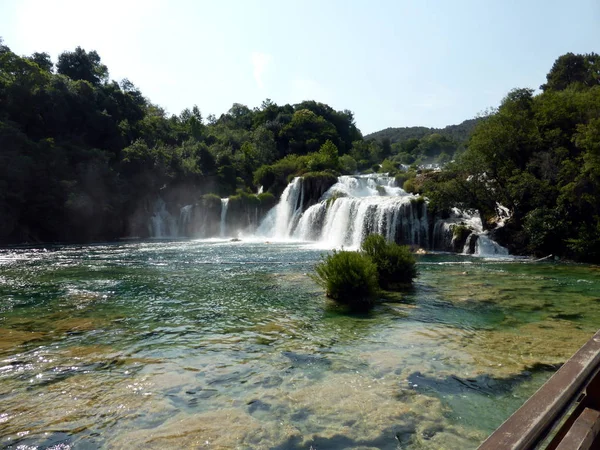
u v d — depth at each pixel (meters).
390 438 4.54
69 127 47.34
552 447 2.30
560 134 25.80
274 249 27.84
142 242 36.34
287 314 10.27
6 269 18.83
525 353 7.21
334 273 11.72
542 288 13.49
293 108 96.44
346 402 5.41
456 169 26.00
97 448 4.37
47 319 9.87
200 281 15.16
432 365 6.68
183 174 48.56
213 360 7.05
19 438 4.59
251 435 4.60
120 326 9.24
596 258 20.06
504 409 5.19
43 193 37.31
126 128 53.78
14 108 43.34
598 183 19.91
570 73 52.94
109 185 41.84
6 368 6.72
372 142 107.44
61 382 6.16
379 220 28.41
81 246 32.25
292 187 42.00
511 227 24.55
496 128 25.88
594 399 2.38
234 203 43.62
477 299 11.81
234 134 74.12
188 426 4.82
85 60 67.44
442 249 26.69
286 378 6.24
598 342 2.56
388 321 9.54
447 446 4.38
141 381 6.17
